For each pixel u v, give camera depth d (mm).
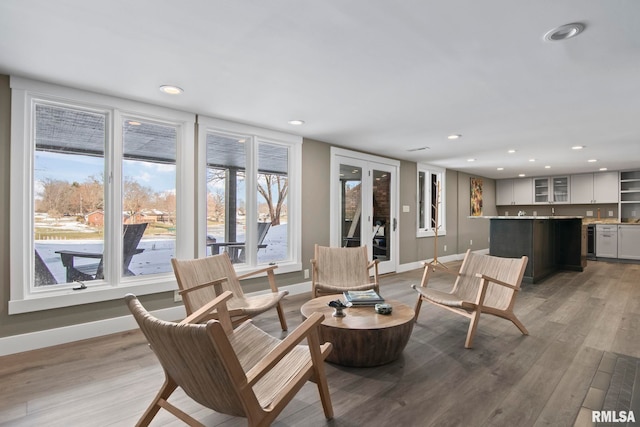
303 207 4629
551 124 3887
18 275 2611
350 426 1739
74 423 1774
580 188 8117
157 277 3373
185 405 1955
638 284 5094
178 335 1212
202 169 3623
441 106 3281
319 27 1906
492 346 2766
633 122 3789
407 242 6465
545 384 2160
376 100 3121
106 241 3092
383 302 2812
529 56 2234
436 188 7301
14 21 1837
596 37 1980
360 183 5520
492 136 4512
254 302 2887
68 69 2475
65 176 2908
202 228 3621
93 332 2938
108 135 3072
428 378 2238
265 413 1354
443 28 1907
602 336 2980
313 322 1609
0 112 2553
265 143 4277
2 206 2568
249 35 1993
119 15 1785
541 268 5438
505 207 9570
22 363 2447
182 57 2283
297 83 2723
